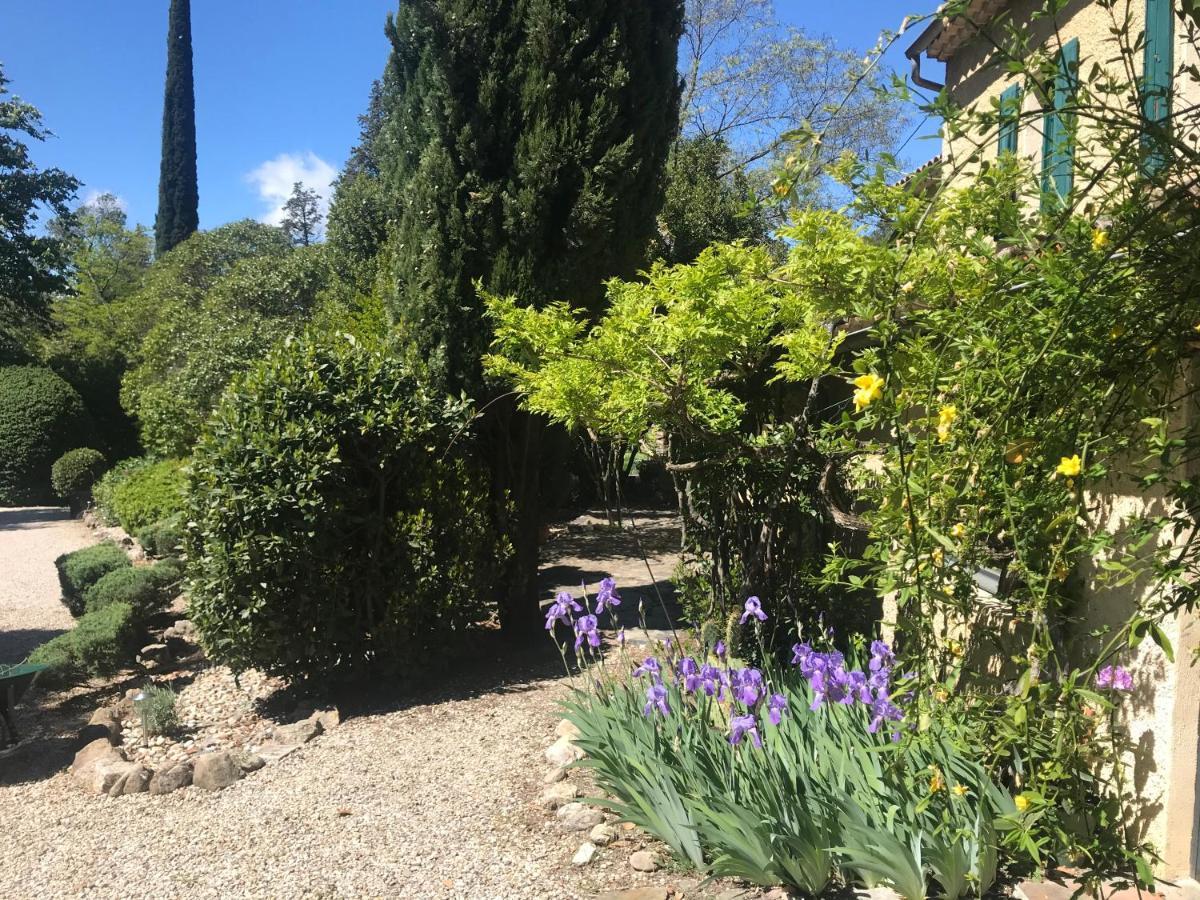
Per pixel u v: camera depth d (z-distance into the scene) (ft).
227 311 42.01
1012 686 9.95
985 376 7.82
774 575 17.47
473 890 10.53
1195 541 7.35
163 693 17.88
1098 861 8.98
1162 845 9.65
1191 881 9.53
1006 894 9.54
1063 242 7.70
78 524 58.08
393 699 19.16
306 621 18.42
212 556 17.97
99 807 13.89
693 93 60.54
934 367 7.97
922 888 9.10
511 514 22.39
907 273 8.76
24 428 70.64
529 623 23.29
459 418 20.47
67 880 11.44
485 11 19.98
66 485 65.05
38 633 28.60
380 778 14.37
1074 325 7.28
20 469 70.13
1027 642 9.75
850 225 10.00
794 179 8.81
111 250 128.36
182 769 14.69
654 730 11.84
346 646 19.24
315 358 19.43
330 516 18.24
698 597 19.83
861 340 13.61
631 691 13.78
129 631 22.18
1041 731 8.54
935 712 8.50
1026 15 16.98
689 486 18.35
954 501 8.05
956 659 9.25
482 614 21.27
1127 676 9.60
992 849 9.35
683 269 13.66
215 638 18.38
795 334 12.03
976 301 8.09
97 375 81.87
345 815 12.97
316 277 43.09
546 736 15.93
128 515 41.47
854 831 9.41
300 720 17.93
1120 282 7.03
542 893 10.34
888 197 8.87
